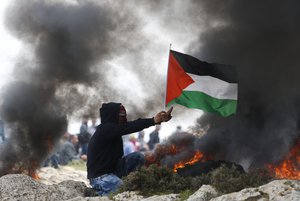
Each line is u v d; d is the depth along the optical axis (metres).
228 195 20.62
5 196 24.72
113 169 27.14
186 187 24.25
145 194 24.02
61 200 25.41
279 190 20.14
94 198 23.67
